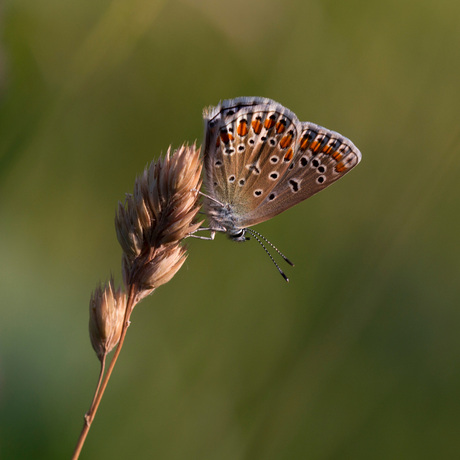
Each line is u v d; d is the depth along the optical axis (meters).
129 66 0.47
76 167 0.47
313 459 0.45
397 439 0.46
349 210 0.47
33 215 0.46
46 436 0.45
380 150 0.48
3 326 0.45
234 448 0.45
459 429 0.46
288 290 0.47
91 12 0.47
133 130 0.47
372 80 0.48
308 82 0.48
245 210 0.45
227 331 0.46
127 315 0.43
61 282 0.46
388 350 0.46
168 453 0.45
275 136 0.45
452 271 0.47
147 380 0.46
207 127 0.44
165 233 0.43
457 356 0.46
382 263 0.47
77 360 0.45
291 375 0.46
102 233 0.47
